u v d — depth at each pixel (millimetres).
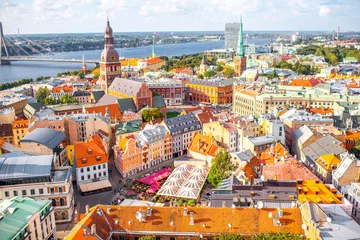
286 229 109062
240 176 143500
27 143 188375
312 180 138625
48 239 128375
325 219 104688
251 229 109688
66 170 158000
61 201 149250
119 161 197375
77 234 102312
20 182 146625
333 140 190625
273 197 122875
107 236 109062
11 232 109500
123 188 181000
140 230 111688
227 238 100688
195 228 111250
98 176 180875
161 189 166375
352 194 141875
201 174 173125
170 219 113438
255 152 193250
